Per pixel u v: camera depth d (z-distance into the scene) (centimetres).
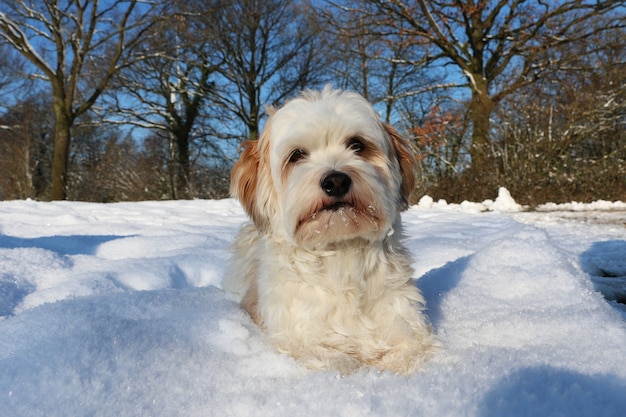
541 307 50
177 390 34
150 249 97
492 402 29
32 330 41
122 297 54
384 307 47
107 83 382
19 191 467
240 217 161
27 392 32
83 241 103
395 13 323
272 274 49
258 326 50
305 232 46
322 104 52
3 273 69
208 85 461
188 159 450
